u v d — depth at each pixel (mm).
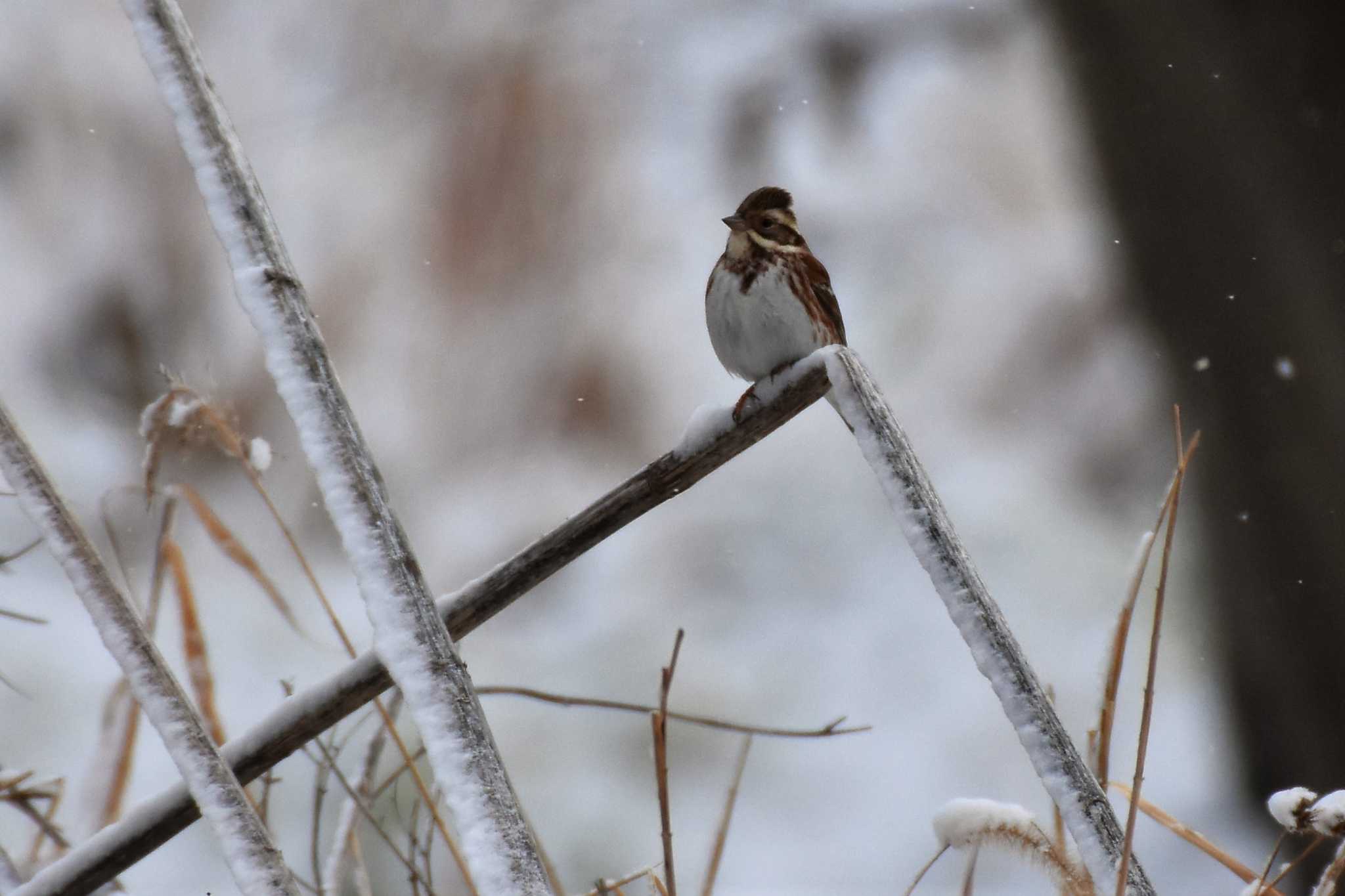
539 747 11539
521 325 18109
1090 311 18094
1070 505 17656
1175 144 9656
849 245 18984
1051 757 2508
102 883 2785
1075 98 10367
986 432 18812
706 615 14930
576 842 10641
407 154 18031
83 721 10148
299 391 2549
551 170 17594
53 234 16828
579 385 17984
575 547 2990
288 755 2914
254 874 2326
